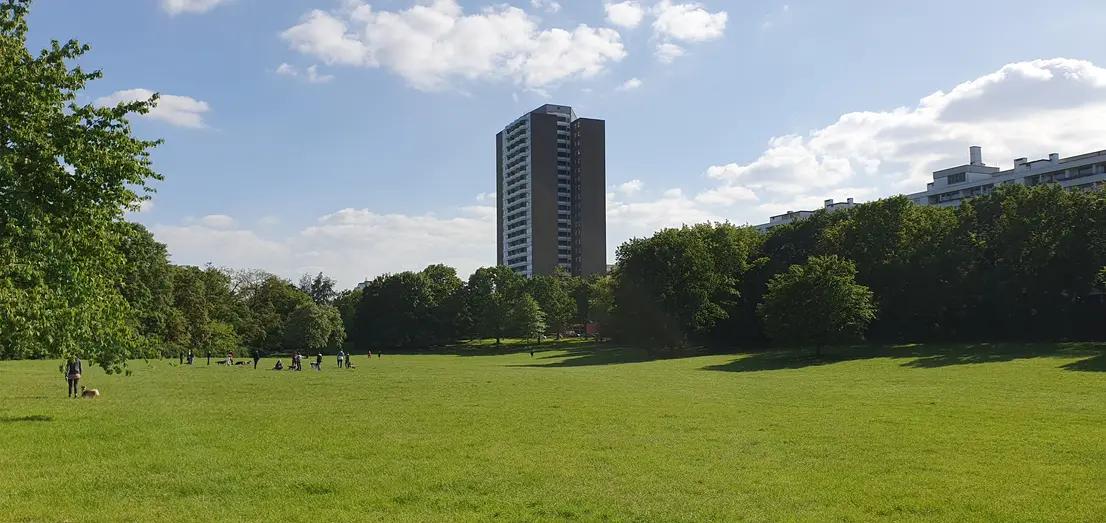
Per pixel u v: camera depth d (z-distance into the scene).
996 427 25.27
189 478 16.98
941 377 51.16
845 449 21.11
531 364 88.19
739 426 26.23
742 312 105.19
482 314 148.62
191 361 91.25
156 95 27.12
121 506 14.30
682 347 101.75
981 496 15.21
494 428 25.88
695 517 13.75
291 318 136.62
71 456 19.73
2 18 25.41
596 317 142.12
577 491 15.82
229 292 133.75
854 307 76.81
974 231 89.00
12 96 23.69
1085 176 140.88
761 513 14.02
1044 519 13.51
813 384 47.97
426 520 13.43
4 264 21.64
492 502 14.84
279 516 13.69
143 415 29.67
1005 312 82.88
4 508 13.97
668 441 22.80
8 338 22.98
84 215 24.66
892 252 90.81
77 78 25.94
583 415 29.77
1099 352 61.91
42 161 23.89
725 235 105.00
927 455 20.05
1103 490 15.67
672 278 98.38
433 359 108.50
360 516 13.72
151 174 26.66
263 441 22.67
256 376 61.00
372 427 26.09
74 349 24.41
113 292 27.20
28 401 36.34
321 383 51.09
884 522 13.45
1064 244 75.69
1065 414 28.70
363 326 158.62
